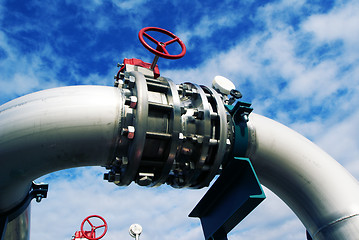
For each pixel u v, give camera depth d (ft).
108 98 9.13
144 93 8.70
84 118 8.59
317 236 10.53
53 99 8.71
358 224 9.64
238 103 10.72
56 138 8.37
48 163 8.64
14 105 8.66
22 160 8.25
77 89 9.27
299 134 12.09
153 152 9.44
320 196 10.53
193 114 9.71
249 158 10.93
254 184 9.51
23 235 9.93
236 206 9.97
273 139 11.12
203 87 11.23
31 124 8.23
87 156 8.99
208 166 9.88
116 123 8.85
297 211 11.43
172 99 9.30
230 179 10.61
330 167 10.98
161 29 11.88
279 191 11.73
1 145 8.04
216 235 10.98
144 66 13.19
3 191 8.43
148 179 9.12
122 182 9.02
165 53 10.91
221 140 9.57
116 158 8.91
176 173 10.26
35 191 10.27
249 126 11.00
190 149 9.64
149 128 9.08
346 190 10.39
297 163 11.03
